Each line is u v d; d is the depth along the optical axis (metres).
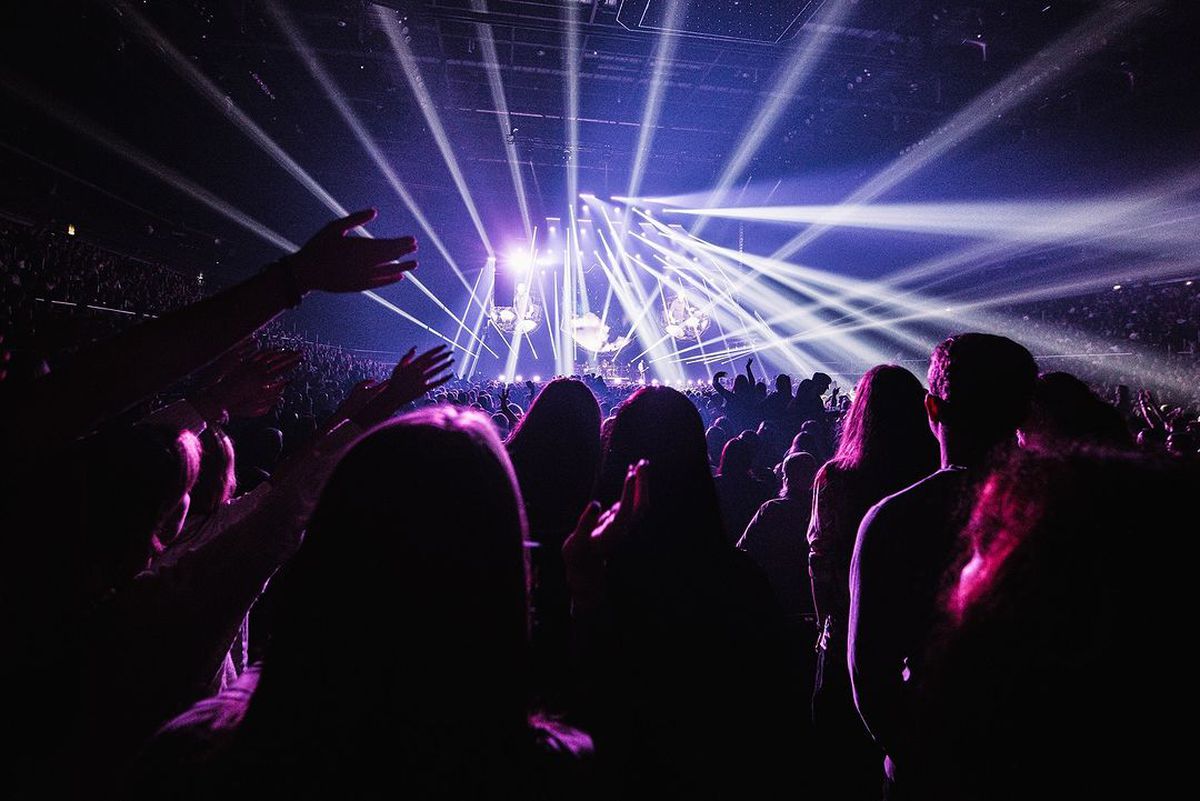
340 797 0.75
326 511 0.82
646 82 17.52
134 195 21.45
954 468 1.80
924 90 17.45
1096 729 0.92
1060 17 13.72
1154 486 0.94
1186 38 14.37
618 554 1.83
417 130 20.72
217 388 1.79
